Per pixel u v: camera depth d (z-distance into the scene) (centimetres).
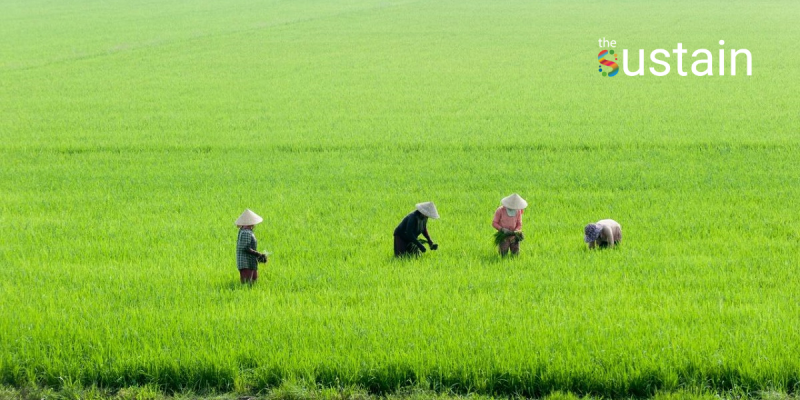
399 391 1565
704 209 2900
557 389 1557
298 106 5753
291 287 2102
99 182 3556
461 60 8138
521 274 2172
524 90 6344
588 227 2395
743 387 1530
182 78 7219
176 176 3659
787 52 8219
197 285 2127
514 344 1669
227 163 3941
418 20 11812
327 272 2225
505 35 10081
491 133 4594
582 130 4634
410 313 1870
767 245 2419
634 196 3114
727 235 2544
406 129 4778
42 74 7506
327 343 1709
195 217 2931
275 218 2881
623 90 6269
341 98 6081
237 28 11019
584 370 1559
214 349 1686
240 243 2092
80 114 5512
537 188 3316
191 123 5122
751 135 4344
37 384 1631
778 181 3309
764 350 1598
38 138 4647
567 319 1802
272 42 9688
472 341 1688
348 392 1562
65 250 2506
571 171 3600
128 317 1873
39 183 3566
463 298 1970
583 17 11844
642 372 1557
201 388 1609
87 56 8644
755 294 1959
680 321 1786
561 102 5741
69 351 1688
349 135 4609
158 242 2605
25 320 1850
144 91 6531
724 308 1856
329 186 3422
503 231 2312
